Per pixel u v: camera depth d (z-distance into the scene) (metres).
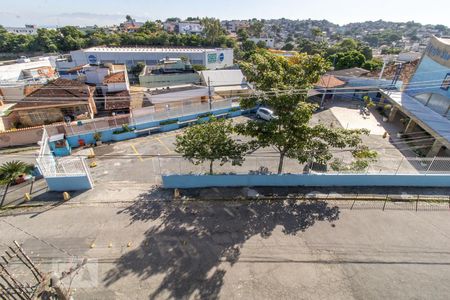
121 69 44.78
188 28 142.62
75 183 15.99
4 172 16.34
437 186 16.67
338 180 16.47
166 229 13.20
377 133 26.19
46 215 14.13
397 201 15.41
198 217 14.05
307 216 14.19
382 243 12.55
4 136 21.62
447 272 11.22
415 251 12.16
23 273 10.80
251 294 10.18
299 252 11.99
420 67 27.66
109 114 31.28
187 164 19.23
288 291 10.30
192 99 32.84
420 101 27.11
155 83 45.41
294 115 13.16
